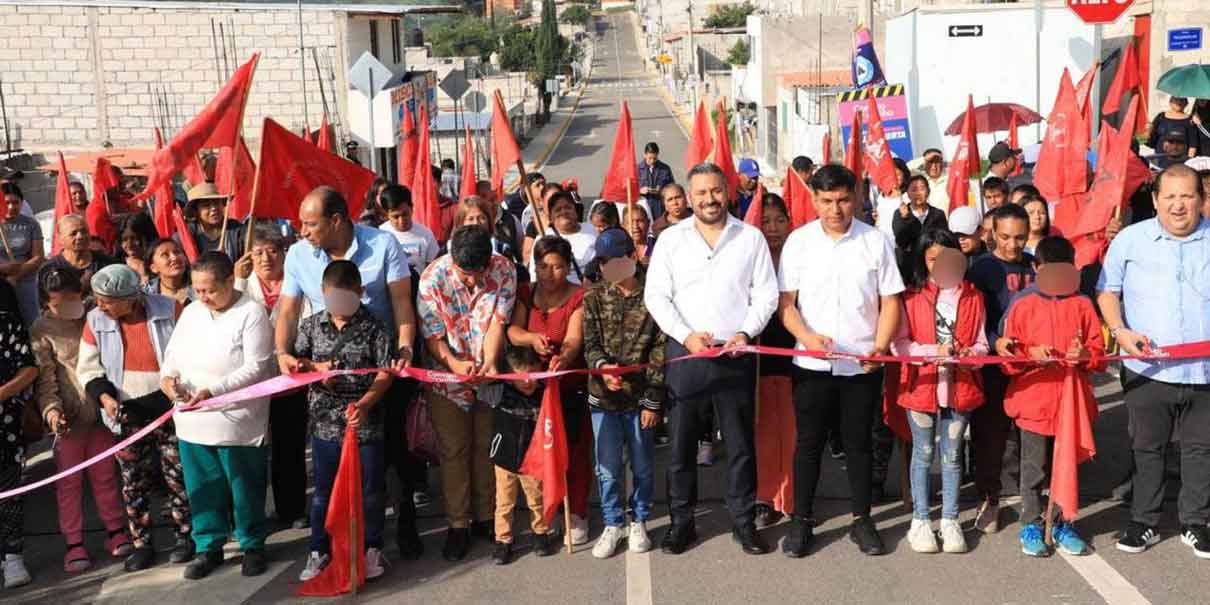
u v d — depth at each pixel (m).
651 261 6.11
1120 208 8.08
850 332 6.02
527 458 6.06
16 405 6.29
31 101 30.42
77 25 30.05
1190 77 14.60
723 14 100.75
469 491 6.39
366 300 6.29
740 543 6.32
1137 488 6.10
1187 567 5.89
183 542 6.47
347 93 30.33
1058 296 6.04
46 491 7.79
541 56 79.25
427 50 68.56
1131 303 6.08
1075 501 5.96
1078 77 24.38
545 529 6.36
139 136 30.62
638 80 94.06
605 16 147.50
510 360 6.20
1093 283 8.23
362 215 9.95
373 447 6.02
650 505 6.35
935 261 6.03
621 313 6.13
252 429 6.14
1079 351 5.89
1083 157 8.89
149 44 30.22
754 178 11.60
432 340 6.23
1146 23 23.95
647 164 14.41
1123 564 5.96
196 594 6.01
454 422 6.26
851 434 6.14
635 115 65.25
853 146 9.35
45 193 28.12
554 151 48.84
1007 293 6.60
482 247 5.98
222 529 6.30
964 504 6.93
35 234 9.50
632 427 6.21
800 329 6.04
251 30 30.11
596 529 6.76
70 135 30.59
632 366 6.05
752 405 6.18
